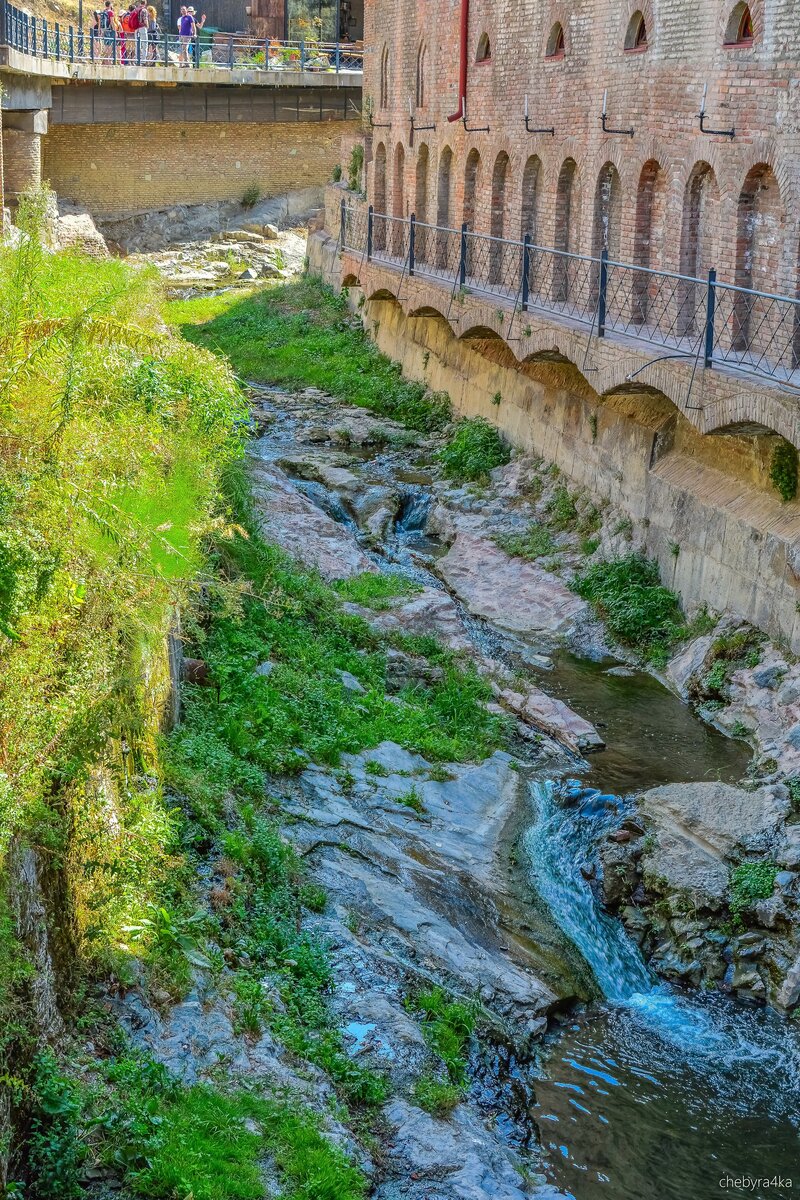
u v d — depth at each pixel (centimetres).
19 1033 783
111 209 4441
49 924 888
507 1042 1124
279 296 3650
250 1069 961
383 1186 923
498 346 2475
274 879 1202
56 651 919
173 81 4209
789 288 1602
